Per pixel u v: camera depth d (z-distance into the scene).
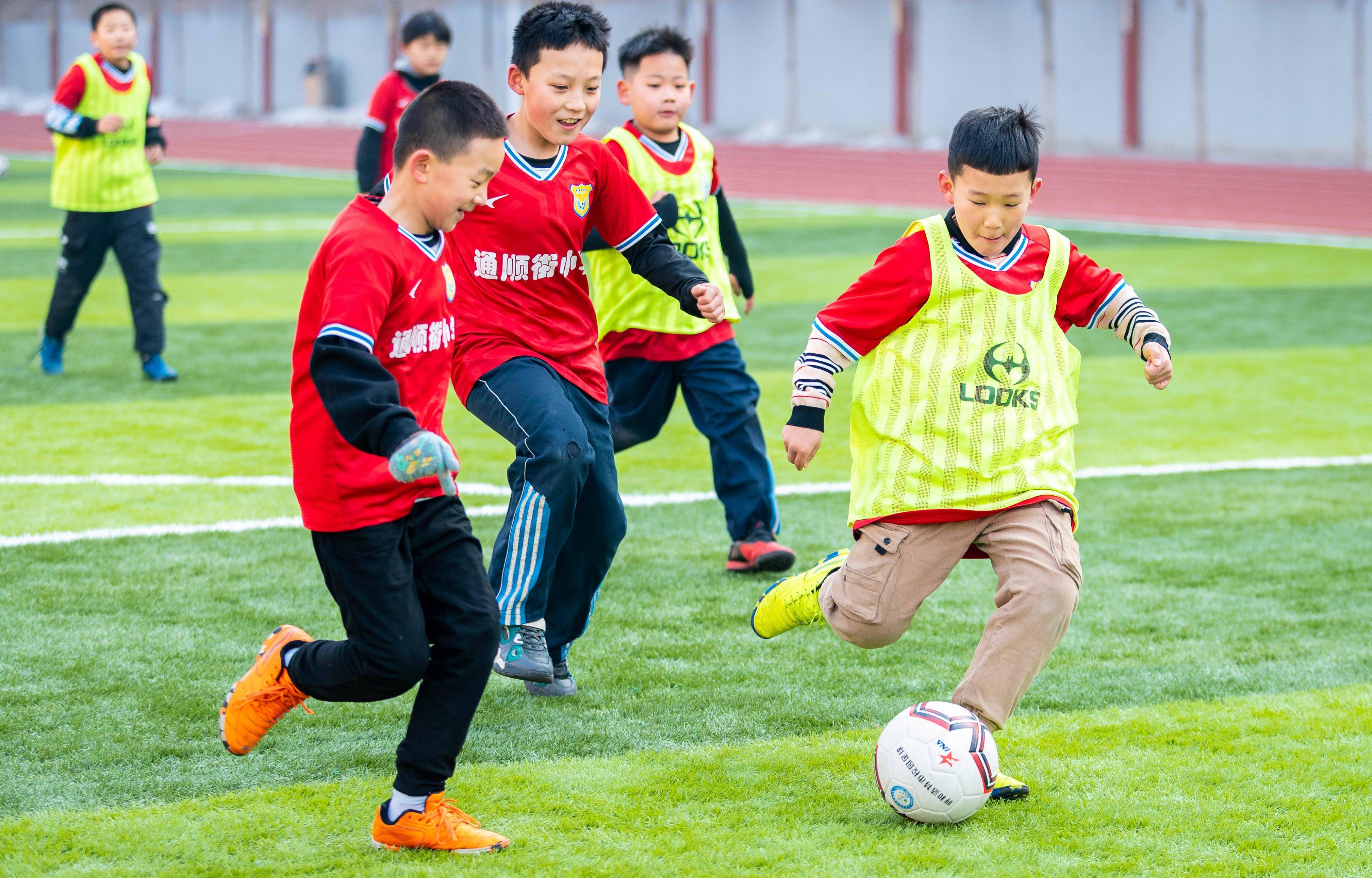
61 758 4.31
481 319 4.87
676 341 6.30
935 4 38.53
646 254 5.00
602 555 4.89
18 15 64.88
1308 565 6.64
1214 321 14.12
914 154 35.19
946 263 4.05
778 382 11.00
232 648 5.30
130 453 8.36
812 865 3.65
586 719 4.71
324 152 40.75
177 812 3.94
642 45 6.36
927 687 5.05
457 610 3.71
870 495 4.16
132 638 5.39
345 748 4.43
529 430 4.66
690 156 6.46
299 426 3.64
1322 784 4.21
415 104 3.62
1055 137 36.34
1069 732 4.63
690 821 3.92
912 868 3.64
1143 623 5.80
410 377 3.74
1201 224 24.45
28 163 37.34
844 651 5.43
